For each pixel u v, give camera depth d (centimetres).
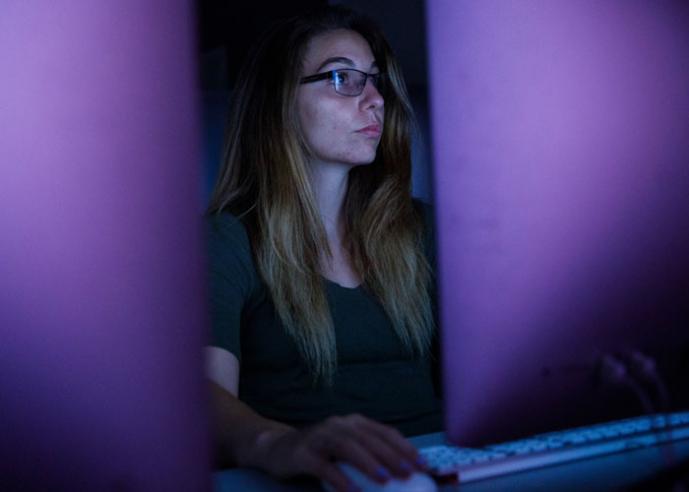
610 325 78
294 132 138
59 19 55
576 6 75
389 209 143
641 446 85
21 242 57
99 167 57
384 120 148
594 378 77
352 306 133
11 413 58
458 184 73
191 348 60
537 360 76
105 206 58
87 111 56
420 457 70
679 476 65
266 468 76
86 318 58
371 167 147
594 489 71
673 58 79
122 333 59
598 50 76
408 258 142
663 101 79
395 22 226
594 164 76
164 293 59
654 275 79
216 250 128
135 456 60
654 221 79
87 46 56
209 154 212
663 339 80
